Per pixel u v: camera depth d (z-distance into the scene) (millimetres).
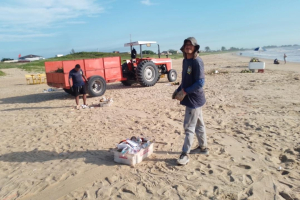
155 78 13469
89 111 8227
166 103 8812
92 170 3959
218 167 3846
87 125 6598
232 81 13617
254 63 17844
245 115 6688
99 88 11148
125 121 6777
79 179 3713
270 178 3465
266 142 4746
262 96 9102
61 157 4578
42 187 3559
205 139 4270
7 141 5707
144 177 3654
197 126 4184
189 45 3678
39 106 9734
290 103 7816
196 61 3713
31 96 12672
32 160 4523
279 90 10219
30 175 3941
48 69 11617
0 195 3422
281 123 5820
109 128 6211
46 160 4484
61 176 3824
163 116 7117
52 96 12195
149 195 3215
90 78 10664
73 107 9055
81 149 4902
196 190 3248
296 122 5859
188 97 3879
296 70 19609
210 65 29969
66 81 10227
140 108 8266
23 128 6727
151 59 13844
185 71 3863
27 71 32656
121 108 8438
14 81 22859
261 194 3100
